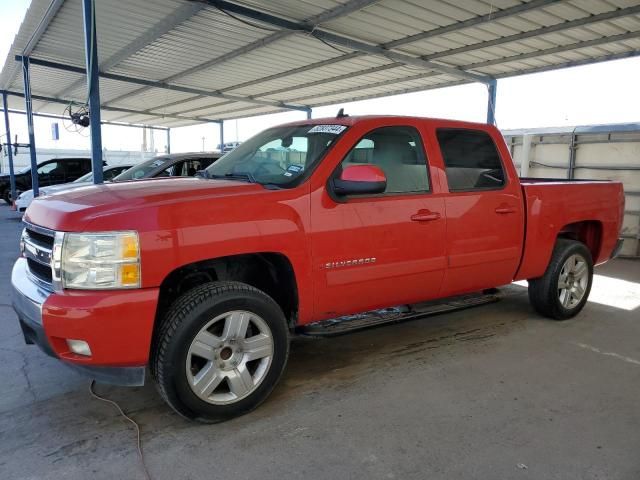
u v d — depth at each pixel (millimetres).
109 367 2791
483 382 3639
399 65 11656
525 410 3229
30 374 3758
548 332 4758
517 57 10547
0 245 9508
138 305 2701
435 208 3846
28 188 18500
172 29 9742
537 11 7859
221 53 11445
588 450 2779
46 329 2682
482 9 8031
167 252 2770
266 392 3193
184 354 2850
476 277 4238
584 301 5223
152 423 3062
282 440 2865
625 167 8930
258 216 3072
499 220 4258
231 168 3982
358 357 4121
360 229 3467
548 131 9938
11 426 3018
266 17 8594
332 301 3467
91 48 6516
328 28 9219
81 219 2734
